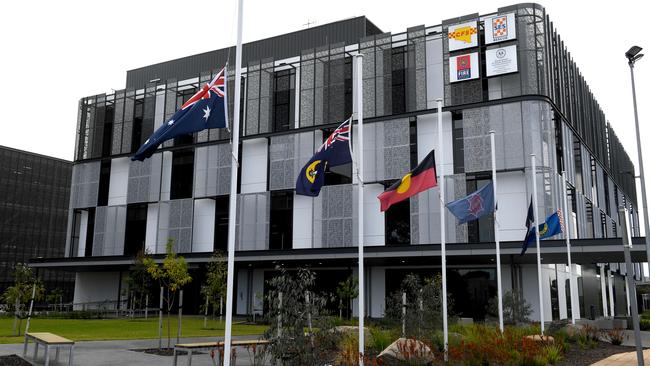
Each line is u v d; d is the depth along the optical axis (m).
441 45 36.78
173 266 20.64
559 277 36.66
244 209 40.34
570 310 38.16
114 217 45.81
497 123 34.03
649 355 18.09
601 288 48.91
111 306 46.94
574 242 28.62
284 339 10.77
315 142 38.81
